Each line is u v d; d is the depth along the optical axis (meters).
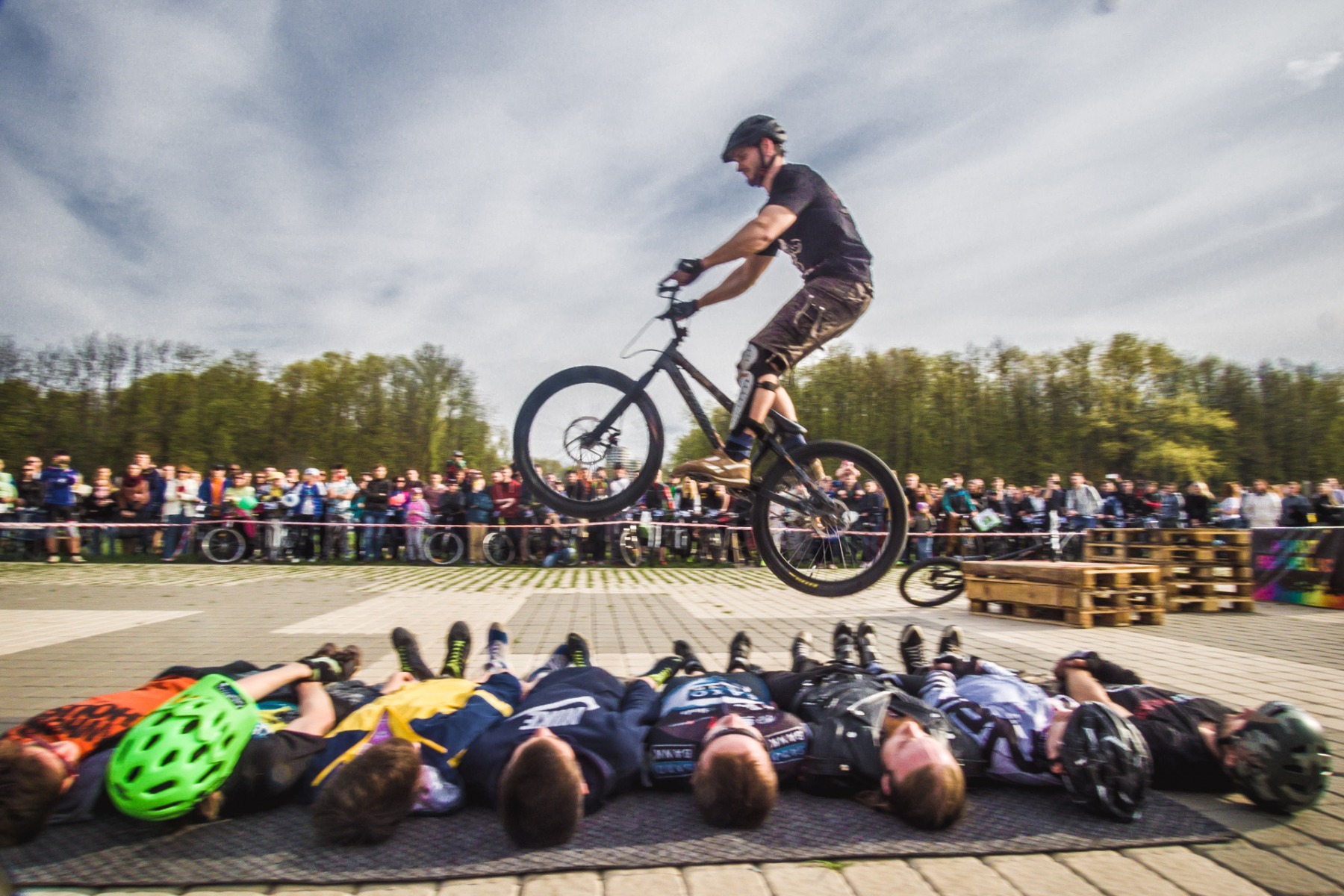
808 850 2.51
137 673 4.77
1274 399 30.56
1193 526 13.05
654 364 3.62
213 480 13.64
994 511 13.48
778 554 3.61
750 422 3.39
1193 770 3.01
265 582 10.26
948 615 8.26
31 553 13.02
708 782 2.59
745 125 3.57
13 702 4.10
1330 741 3.74
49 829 2.65
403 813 2.57
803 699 3.29
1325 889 2.30
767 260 3.69
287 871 2.38
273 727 3.02
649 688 3.34
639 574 11.88
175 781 2.40
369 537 13.37
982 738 3.05
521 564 13.15
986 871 2.41
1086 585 7.26
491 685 3.31
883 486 3.45
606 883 2.33
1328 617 8.32
